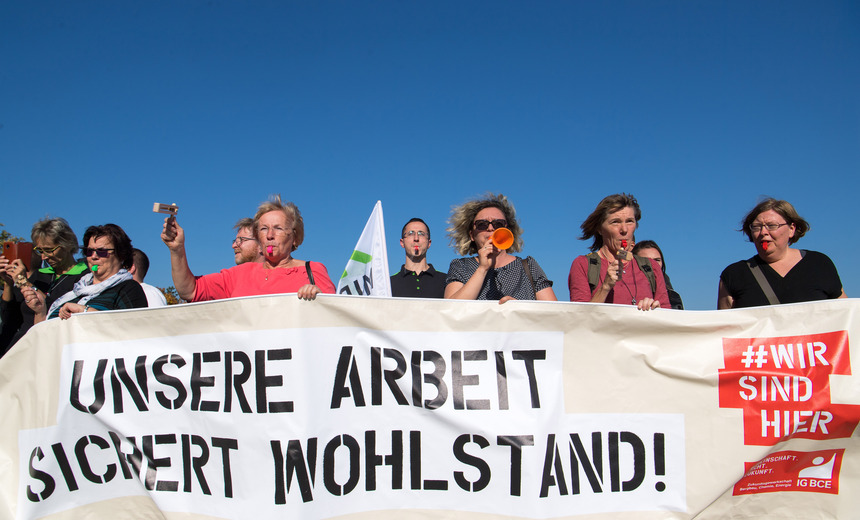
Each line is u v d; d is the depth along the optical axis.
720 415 3.21
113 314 3.39
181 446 3.25
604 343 3.28
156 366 3.31
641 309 3.29
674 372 3.23
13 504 3.28
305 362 3.18
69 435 3.32
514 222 4.47
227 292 3.91
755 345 3.23
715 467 3.18
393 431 3.19
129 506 3.23
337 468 3.12
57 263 4.89
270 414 3.15
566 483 3.15
